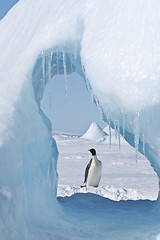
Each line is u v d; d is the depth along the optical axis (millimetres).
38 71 4391
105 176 10500
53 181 4637
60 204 4941
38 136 3836
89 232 3445
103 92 3822
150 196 6566
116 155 21281
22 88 3713
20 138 3301
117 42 3873
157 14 3867
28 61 3955
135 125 3684
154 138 3615
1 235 2631
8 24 5027
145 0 4035
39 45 4066
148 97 3557
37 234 3092
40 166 3916
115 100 3756
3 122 3244
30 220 3223
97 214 4434
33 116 3818
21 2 5270
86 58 3965
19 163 3125
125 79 3670
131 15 3986
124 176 10531
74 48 4164
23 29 4559
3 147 2980
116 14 4082
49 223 3529
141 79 3600
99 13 4168
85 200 5688
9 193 2824
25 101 3715
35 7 4766
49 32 4109
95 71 3867
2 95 3580
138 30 3844
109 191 6820
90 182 7973
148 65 3615
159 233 3291
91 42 4020
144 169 13031
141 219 4074
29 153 3596
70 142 37062
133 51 3742
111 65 3779
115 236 3303
